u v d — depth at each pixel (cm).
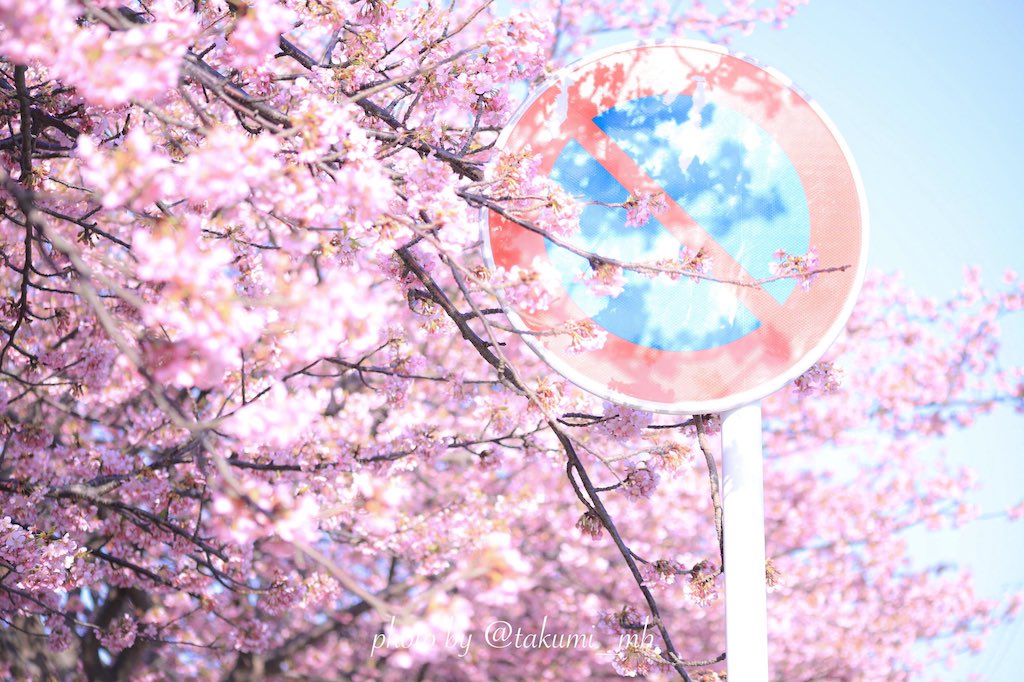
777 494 1147
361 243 276
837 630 1175
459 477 887
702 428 331
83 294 186
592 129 281
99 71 197
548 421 315
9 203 388
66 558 395
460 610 156
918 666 1197
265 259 385
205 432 182
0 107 347
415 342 820
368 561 979
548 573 1038
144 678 865
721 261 265
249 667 895
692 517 1036
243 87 310
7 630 723
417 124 346
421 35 321
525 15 306
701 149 273
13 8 192
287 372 420
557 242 266
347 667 1087
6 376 514
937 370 1107
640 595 1041
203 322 183
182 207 362
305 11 312
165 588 603
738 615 245
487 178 283
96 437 727
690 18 732
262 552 725
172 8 268
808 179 264
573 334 265
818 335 255
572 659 1087
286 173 235
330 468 484
